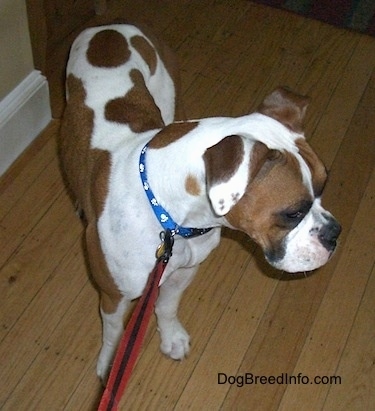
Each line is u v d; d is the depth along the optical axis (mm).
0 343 1227
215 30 1882
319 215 918
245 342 1289
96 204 1021
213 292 1352
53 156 1515
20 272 1324
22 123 1480
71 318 1276
